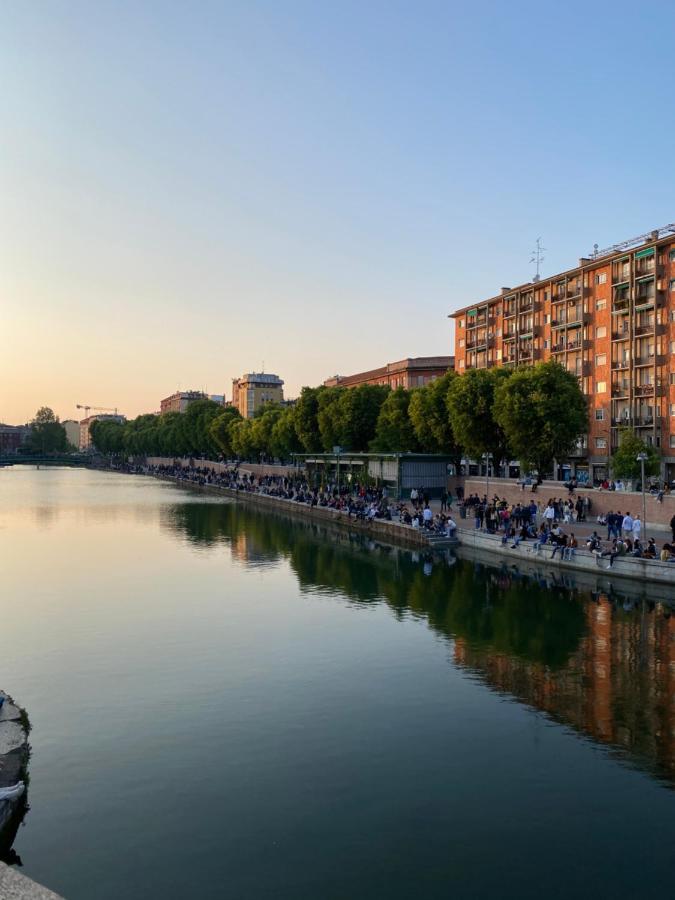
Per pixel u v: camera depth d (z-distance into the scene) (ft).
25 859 46.65
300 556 171.63
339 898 42.80
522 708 71.31
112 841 48.47
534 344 311.27
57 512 287.28
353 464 290.35
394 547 184.34
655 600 115.65
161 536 211.20
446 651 91.04
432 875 44.80
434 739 64.03
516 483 206.59
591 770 58.08
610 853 47.03
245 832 49.47
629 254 261.44
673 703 72.33
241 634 99.86
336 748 62.28
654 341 252.21
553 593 122.31
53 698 74.49
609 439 272.72
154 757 60.54
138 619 108.58
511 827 50.03
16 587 133.80
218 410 602.03
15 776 53.93
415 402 257.14
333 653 90.48
